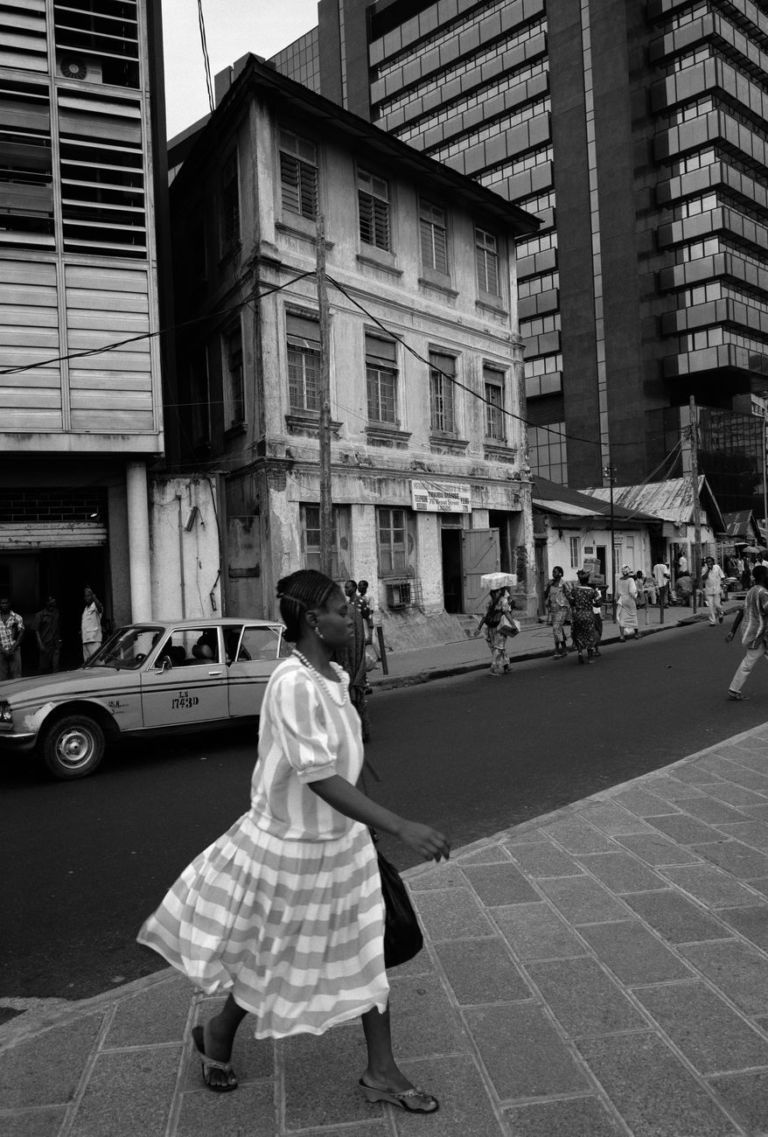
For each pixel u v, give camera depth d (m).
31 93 12.46
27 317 12.32
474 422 20.27
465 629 18.86
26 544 13.15
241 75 14.82
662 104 47.38
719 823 5.23
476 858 4.70
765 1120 2.41
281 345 15.33
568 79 49.75
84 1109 2.55
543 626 21.41
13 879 4.89
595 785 6.62
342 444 16.55
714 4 45.78
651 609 27.78
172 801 6.55
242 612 15.50
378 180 17.86
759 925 3.72
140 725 7.89
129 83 13.29
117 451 12.83
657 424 46.75
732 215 46.09
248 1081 2.68
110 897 4.59
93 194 12.97
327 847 2.45
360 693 8.77
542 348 51.81
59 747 7.40
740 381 48.94
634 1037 2.85
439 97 56.34
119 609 13.61
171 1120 2.49
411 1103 2.50
